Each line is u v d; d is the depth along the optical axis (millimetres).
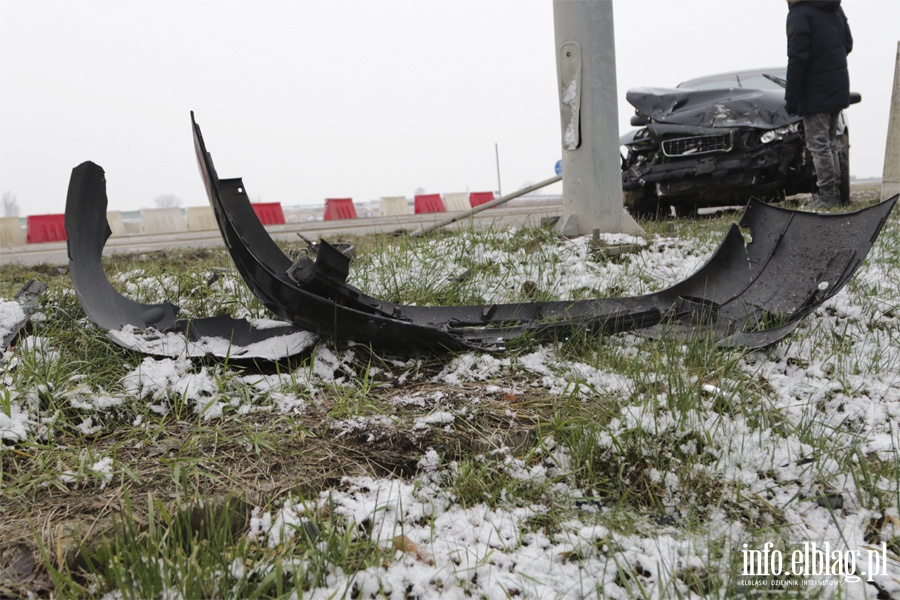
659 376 3273
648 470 2648
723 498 2545
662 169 8641
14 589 1992
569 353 3602
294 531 2229
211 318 3658
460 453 2680
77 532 2150
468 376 3344
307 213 25297
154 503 2303
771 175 8352
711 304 4020
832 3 7484
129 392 3020
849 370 3555
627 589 2070
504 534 2322
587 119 5812
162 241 12961
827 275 3812
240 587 1979
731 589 2064
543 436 2816
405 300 4332
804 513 2512
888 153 9836
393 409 2988
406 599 2043
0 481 2436
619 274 4922
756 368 3504
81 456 2566
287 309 3395
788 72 7621
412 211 27984
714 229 6184
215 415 2930
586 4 5715
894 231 5977
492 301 4461
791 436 2889
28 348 3307
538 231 5727
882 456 2801
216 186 3258
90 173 3586
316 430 2811
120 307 3701
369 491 2461
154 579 1974
